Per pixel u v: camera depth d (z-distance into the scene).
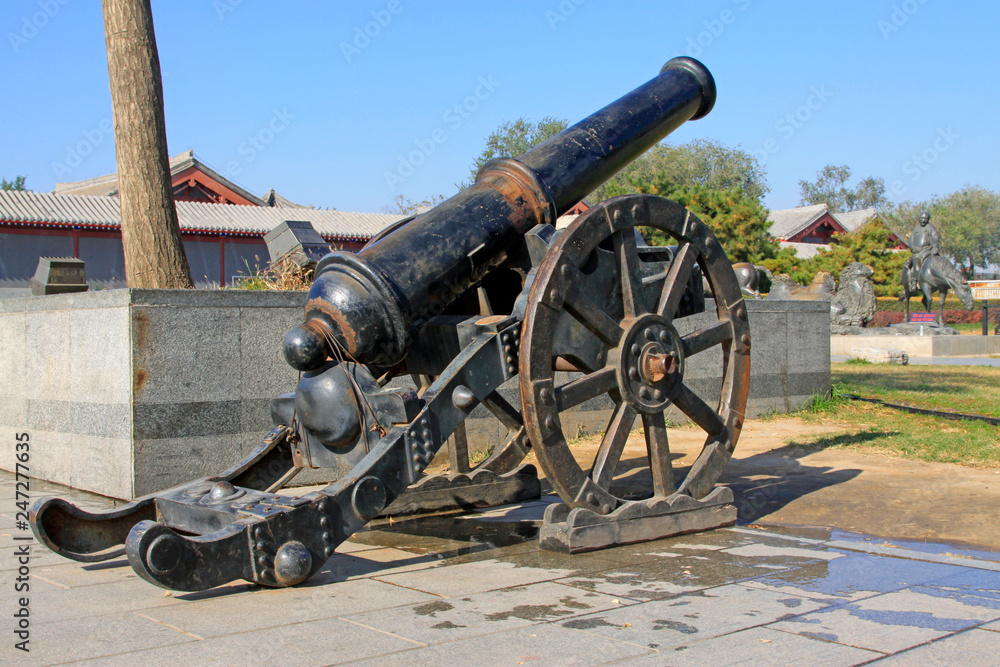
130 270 7.57
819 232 57.41
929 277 29.28
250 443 6.32
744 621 3.15
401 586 3.72
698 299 5.29
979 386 13.77
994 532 4.86
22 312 7.20
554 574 3.91
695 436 9.12
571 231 4.32
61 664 2.73
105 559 4.04
